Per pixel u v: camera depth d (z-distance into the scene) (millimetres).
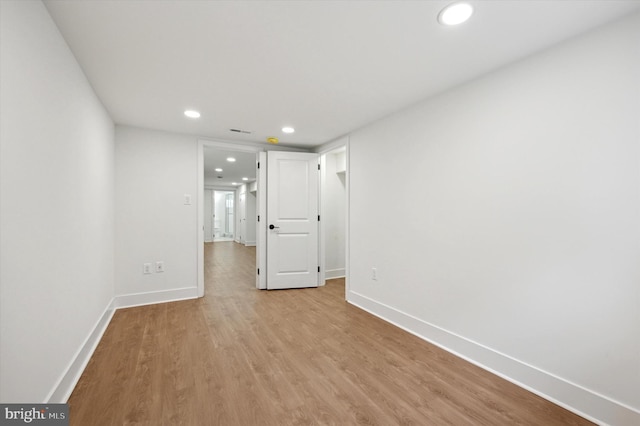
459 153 2250
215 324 2854
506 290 1940
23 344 1208
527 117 1831
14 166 1146
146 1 1355
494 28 1564
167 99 2533
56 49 1534
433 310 2475
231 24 1529
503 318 1957
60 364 1601
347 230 3645
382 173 3061
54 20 1484
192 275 3715
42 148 1385
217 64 1944
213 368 2037
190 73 2066
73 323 1813
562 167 1671
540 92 1770
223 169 7301
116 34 1608
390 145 2951
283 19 1491
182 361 2131
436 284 2447
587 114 1576
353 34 1622
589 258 1568
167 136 3545
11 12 1119
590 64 1564
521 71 1865
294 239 4258
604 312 1517
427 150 2529
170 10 1418
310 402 1682
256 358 2189
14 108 1146
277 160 4199
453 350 2287
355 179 3494
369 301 3240
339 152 5004
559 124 1686
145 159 3410
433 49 1770
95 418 1524
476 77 2125
